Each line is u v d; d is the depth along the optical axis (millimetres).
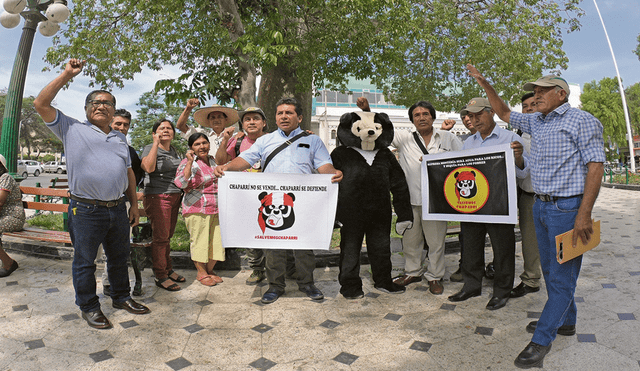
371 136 3680
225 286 4223
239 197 3561
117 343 2918
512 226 3490
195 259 4207
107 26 10289
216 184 4246
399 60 9336
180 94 7281
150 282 4336
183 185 3916
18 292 3969
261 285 4258
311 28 7750
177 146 20203
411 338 2953
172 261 4836
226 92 7207
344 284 3820
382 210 3816
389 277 3951
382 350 2775
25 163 31109
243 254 4844
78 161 3043
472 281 3736
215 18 7504
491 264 4488
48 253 5188
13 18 8469
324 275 4605
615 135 36500
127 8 9648
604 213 8773
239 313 3477
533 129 2848
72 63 2799
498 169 3357
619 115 35969
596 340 2828
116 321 3305
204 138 4262
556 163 2643
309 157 3754
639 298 3609
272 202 3568
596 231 2648
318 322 3268
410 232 4094
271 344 2891
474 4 11523
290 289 4117
